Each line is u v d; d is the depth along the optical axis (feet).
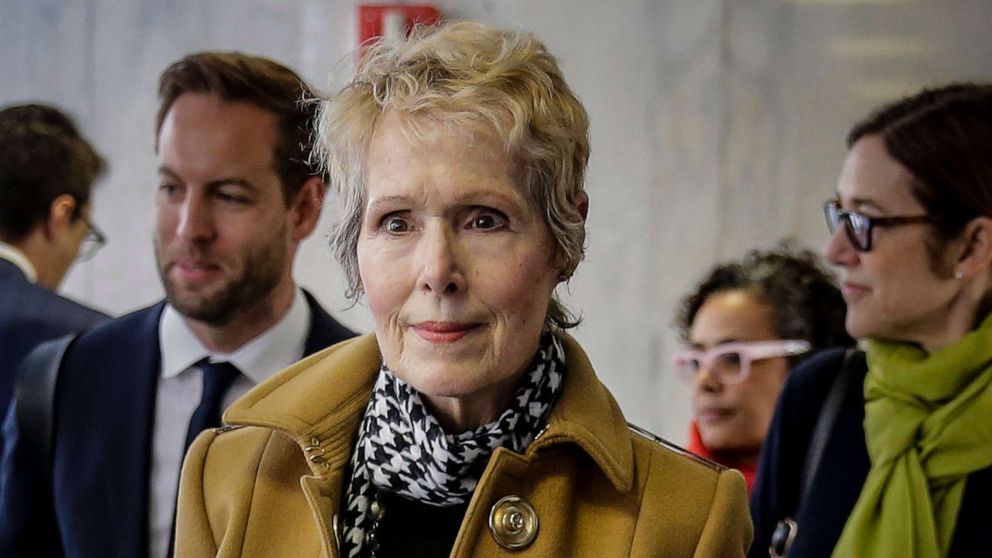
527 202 7.11
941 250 11.01
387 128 7.13
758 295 15.08
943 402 11.18
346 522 7.70
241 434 8.55
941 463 10.98
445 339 7.06
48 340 13.92
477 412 7.59
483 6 22.56
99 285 23.44
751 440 14.90
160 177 11.17
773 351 14.84
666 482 7.88
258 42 23.03
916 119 11.08
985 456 10.89
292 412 7.88
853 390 11.90
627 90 22.50
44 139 15.69
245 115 11.02
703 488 7.89
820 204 22.20
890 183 11.08
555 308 8.14
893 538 10.80
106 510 10.78
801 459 11.80
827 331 15.05
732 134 22.36
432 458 7.46
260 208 11.07
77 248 16.25
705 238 22.44
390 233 7.22
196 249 10.88
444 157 6.97
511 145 6.96
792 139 22.24
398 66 7.18
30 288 14.47
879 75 21.95
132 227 23.35
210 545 8.11
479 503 7.37
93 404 11.19
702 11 22.33
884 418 11.28
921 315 11.20
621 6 22.45
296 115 11.29
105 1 23.31
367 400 8.15
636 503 7.74
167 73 11.27
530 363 7.68
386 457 7.64
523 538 7.47
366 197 7.33
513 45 7.18
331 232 7.82
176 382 11.30
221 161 10.88
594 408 7.84
